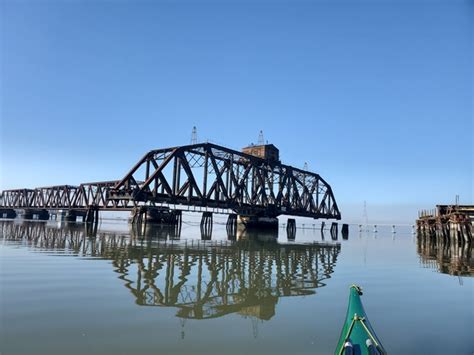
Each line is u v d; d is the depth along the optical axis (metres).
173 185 64.06
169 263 24.36
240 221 87.56
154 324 11.15
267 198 87.50
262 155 91.12
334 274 22.69
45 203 115.62
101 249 31.23
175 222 76.25
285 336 10.58
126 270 20.58
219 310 13.15
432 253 40.56
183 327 11.02
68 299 13.58
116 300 13.78
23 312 11.70
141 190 59.50
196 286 17.20
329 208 109.69
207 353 9.12
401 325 12.17
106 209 73.44
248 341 10.07
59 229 60.50
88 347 9.14
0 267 19.94
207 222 87.00
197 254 30.67
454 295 17.08
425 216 66.25
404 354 9.76
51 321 10.96
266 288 17.47
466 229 51.34
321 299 15.45
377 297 16.25
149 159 65.88
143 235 52.38
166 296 14.87
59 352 8.75
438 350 10.05
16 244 32.72
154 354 8.91
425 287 18.92
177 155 64.44
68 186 106.94
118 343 9.50
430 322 12.54
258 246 43.22
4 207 127.94
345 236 96.38
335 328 11.45
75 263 22.44
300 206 96.25
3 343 9.12
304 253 36.47
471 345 10.44
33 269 19.67
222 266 24.25
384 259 32.84
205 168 68.75
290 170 94.44
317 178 107.19
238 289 16.98
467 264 29.81
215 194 71.00
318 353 9.42
